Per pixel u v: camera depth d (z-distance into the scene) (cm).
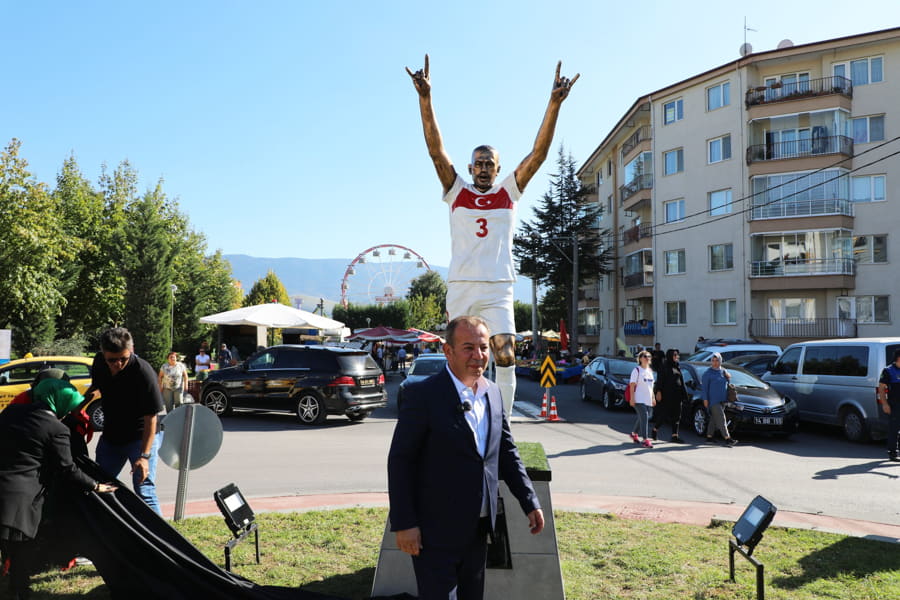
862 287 3003
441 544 284
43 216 2666
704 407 1285
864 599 436
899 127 2947
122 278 3216
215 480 860
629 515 668
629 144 4078
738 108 3244
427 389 298
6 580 455
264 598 390
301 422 1477
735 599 434
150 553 395
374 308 7588
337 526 604
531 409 1773
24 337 2931
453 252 458
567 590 450
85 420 462
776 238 3150
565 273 4394
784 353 1458
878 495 786
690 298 3478
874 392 1176
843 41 3002
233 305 5506
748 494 788
